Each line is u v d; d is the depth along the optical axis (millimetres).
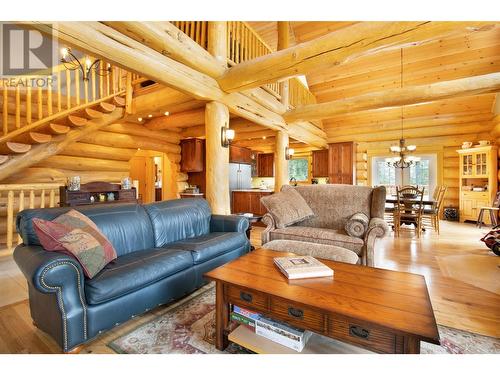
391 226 6004
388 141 7723
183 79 3203
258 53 4836
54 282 1511
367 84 6926
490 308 2178
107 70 4590
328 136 8438
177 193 6805
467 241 4531
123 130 5605
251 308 1558
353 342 1261
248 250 3348
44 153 3979
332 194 3541
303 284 1559
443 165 7121
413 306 1298
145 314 2111
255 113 4668
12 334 1817
